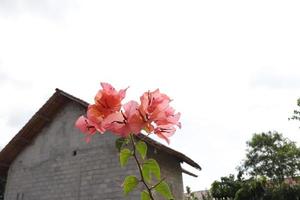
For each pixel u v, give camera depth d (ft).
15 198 51.88
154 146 41.09
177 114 4.56
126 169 42.57
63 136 51.16
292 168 111.14
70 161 48.55
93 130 4.50
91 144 47.24
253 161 116.78
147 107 4.35
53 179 49.21
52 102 51.72
